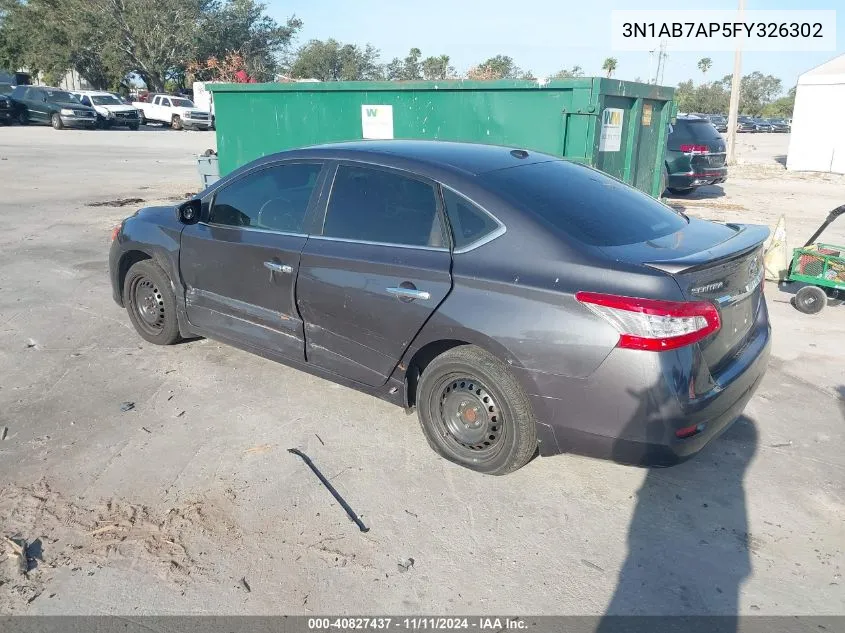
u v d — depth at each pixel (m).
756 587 2.96
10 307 6.41
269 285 4.37
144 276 5.33
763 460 3.97
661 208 4.14
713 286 3.22
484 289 3.44
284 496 3.54
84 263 8.06
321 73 66.00
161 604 2.83
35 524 3.29
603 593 2.92
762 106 92.75
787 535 3.31
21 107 31.92
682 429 3.14
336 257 3.98
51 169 17.52
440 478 3.73
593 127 7.38
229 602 2.84
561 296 3.21
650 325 3.03
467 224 3.60
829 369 5.34
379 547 3.18
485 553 3.16
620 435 3.18
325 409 4.49
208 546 3.17
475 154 4.11
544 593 2.92
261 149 9.98
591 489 3.66
